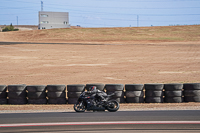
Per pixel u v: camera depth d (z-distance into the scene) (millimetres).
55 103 33062
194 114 23141
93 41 125062
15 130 17953
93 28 190375
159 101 32688
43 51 90750
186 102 32781
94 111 26812
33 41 125375
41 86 33281
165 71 59000
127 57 79500
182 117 21688
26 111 27594
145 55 82125
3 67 66438
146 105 30719
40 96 33219
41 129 18141
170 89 32531
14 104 33344
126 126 18656
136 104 31812
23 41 125562
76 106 26391
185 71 58344
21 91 33312
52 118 22078
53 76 55750
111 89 32625
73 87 32812
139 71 59719
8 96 33500
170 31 165375
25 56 82062
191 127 18156
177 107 28562
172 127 18219
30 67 66438
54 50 93000
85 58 78625
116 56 81312
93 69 63000
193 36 139500
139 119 21062
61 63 71500
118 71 60156
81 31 166750
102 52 88750
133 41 123312
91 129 17938
